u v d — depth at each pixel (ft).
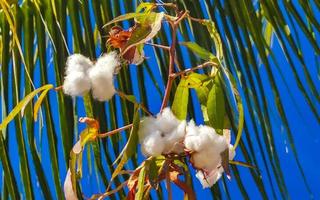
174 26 2.98
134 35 2.84
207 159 2.74
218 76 2.92
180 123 2.77
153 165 2.76
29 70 3.90
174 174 2.85
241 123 2.91
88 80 2.70
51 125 3.75
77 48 3.94
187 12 3.01
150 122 2.77
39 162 3.67
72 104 3.75
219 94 2.88
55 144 3.72
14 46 3.93
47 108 3.78
